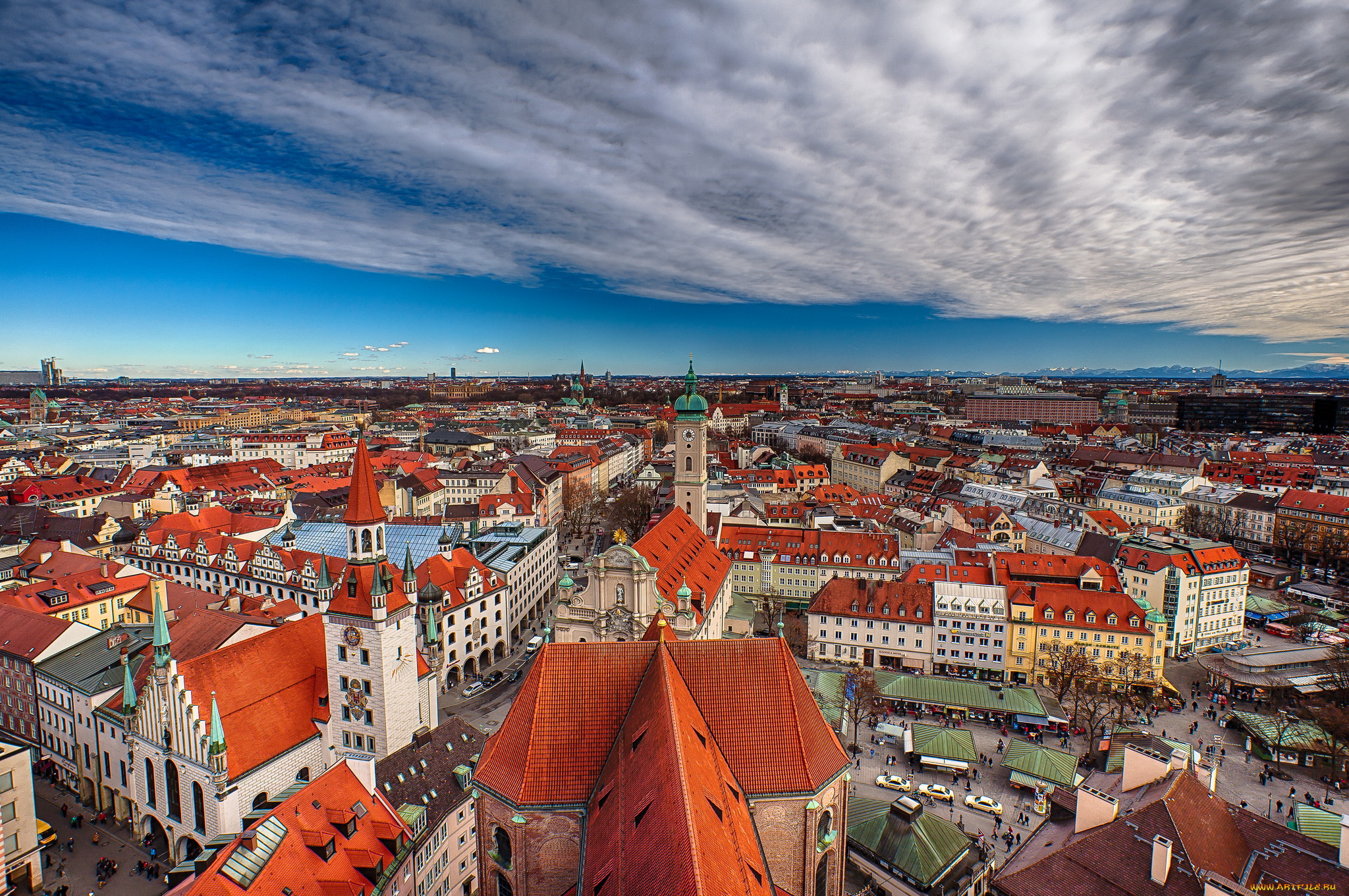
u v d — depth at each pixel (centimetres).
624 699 5031
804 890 4931
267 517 16175
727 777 4500
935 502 19050
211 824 6556
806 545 15088
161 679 6788
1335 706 9825
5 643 8900
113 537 16050
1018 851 5356
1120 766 8262
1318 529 18275
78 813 7819
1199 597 13262
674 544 11581
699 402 14238
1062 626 11581
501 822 4875
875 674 11531
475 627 11931
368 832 5562
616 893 3534
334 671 7456
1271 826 4700
